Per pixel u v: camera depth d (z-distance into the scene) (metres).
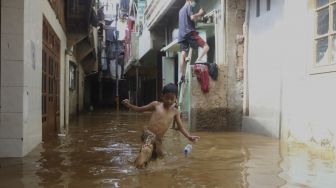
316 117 7.63
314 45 7.88
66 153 7.18
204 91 11.76
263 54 10.66
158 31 23.14
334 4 7.21
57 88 13.02
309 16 8.06
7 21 6.67
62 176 5.05
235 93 11.98
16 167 5.72
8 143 6.68
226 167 5.62
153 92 31.25
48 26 10.52
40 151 7.43
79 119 19.47
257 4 11.19
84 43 23.50
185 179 4.84
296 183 4.61
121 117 21.45
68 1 16.14
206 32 14.32
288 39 8.99
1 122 6.66
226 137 9.85
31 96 7.50
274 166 5.70
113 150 7.60
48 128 10.79
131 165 5.85
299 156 6.65
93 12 18.44
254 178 4.89
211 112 11.83
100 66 41.44
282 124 9.31
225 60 11.98
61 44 14.20
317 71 7.64
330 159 6.33
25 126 6.93
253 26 11.41
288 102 8.97
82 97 29.94
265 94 10.43
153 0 20.95
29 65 7.24
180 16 13.08
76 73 23.81
